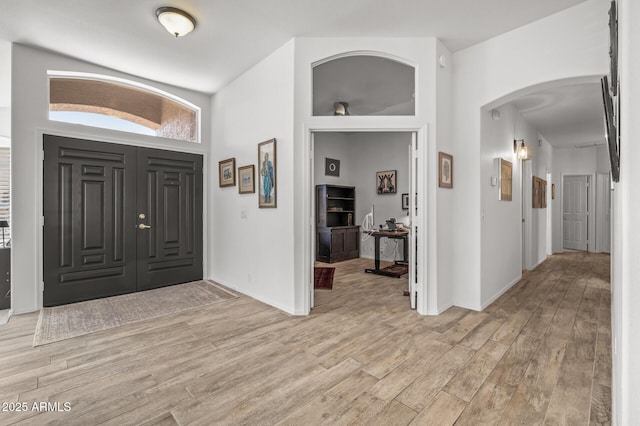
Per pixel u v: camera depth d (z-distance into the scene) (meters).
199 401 1.79
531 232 5.39
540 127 5.77
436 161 3.15
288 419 1.65
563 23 2.73
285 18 2.80
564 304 3.48
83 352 2.37
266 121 3.54
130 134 3.93
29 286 3.26
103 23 2.84
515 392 1.87
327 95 4.03
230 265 4.23
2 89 4.18
